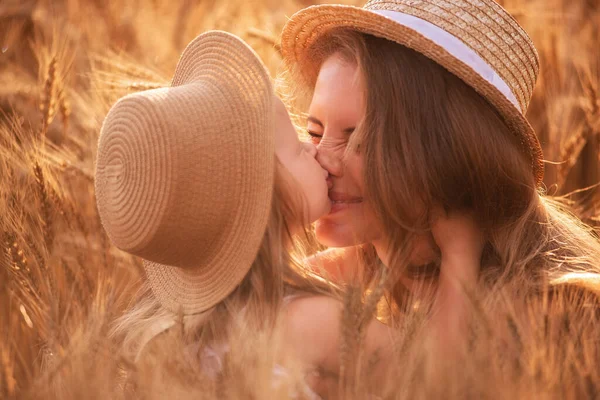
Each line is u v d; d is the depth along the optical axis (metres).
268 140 1.41
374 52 1.65
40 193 2.07
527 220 1.79
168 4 3.34
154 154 1.42
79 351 1.36
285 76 2.04
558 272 1.69
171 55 3.01
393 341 1.43
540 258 1.76
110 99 2.38
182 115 1.42
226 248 1.50
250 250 1.45
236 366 1.25
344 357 1.28
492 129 1.66
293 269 1.57
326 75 1.69
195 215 1.44
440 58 1.59
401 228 1.65
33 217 2.12
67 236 2.16
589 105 2.36
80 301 1.84
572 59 2.62
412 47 1.61
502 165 1.67
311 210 1.56
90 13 3.28
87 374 1.31
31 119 2.66
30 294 1.90
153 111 1.43
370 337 1.47
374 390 1.34
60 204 2.16
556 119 2.49
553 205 2.10
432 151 1.62
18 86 2.82
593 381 1.36
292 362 1.29
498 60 1.66
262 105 1.43
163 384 1.25
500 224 1.72
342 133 1.67
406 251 1.63
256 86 1.45
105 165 1.54
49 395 1.34
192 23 3.23
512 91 1.69
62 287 2.10
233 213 1.47
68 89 2.62
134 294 2.03
